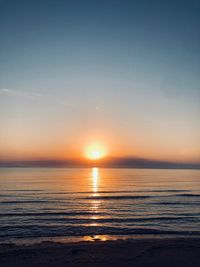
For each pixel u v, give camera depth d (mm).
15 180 100250
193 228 25375
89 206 39906
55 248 16703
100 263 13969
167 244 17547
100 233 23344
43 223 27578
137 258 14750
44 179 109125
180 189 68250
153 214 33156
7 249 16516
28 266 13516
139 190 65438
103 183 90625
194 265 13742
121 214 33219
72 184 84188
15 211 35219
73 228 25250
